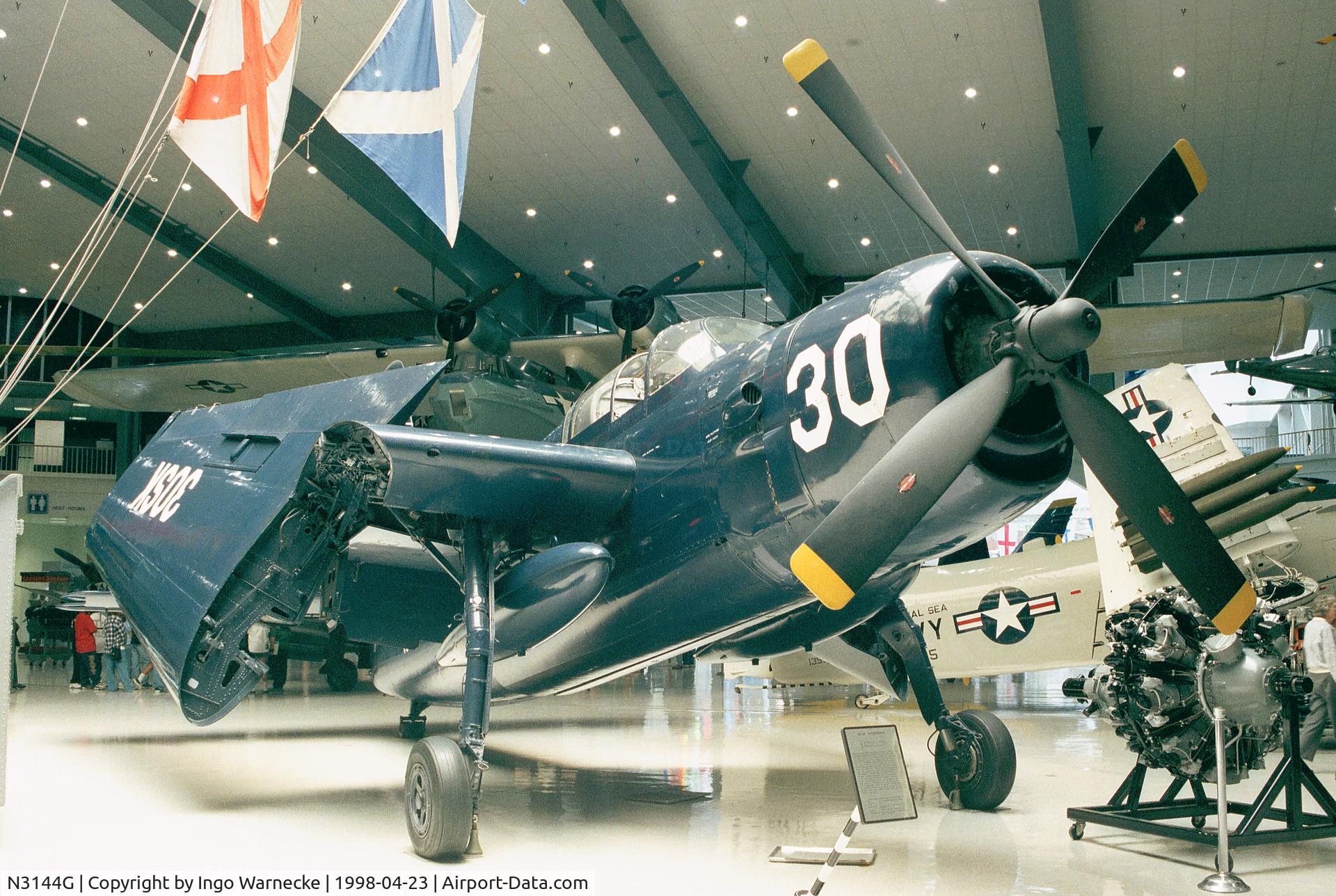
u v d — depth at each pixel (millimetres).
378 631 6426
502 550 5418
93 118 14547
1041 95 13281
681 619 5078
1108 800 5812
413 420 16422
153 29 11688
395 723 9742
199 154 6707
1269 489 5625
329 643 13781
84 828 4902
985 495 3768
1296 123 13773
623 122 14406
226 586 4973
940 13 11719
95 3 11914
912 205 3850
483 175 15992
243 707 11398
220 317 23594
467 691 4621
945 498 3828
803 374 4125
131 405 19250
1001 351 3555
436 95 7289
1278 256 18344
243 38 6691
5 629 4227
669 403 5035
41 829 4867
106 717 9883
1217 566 3686
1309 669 6312
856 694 12617
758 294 21219
